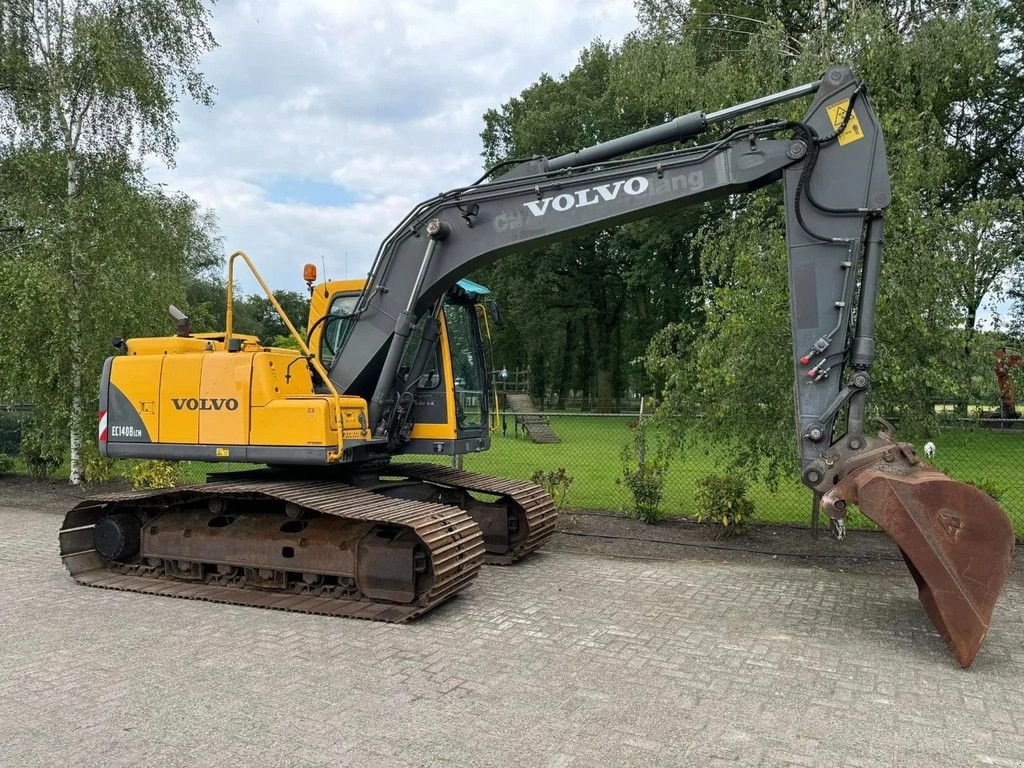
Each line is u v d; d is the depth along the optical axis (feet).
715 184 17.93
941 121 63.05
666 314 105.81
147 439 21.67
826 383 17.10
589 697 13.57
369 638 16.94
